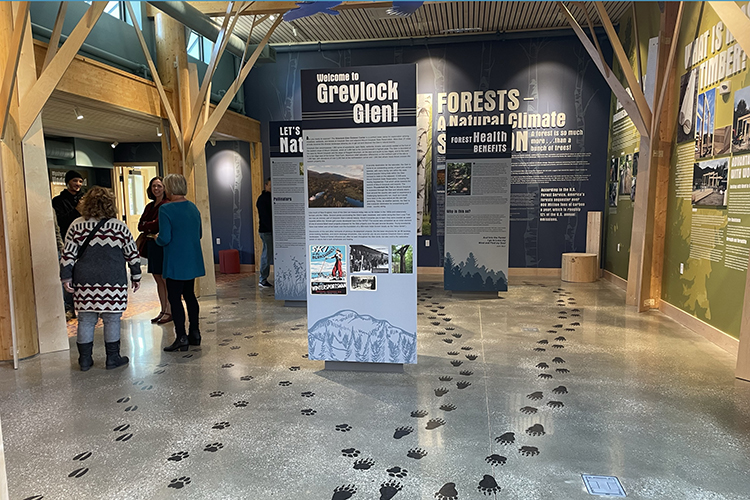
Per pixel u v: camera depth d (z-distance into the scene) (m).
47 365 4.34
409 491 2.42
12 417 3.29
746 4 4.17
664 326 5.60
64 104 6.24
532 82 9.27
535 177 9.45
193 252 4.70
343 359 4.11
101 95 5.85
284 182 6.64
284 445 2.89
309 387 3.80
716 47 4.97
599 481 2.50
